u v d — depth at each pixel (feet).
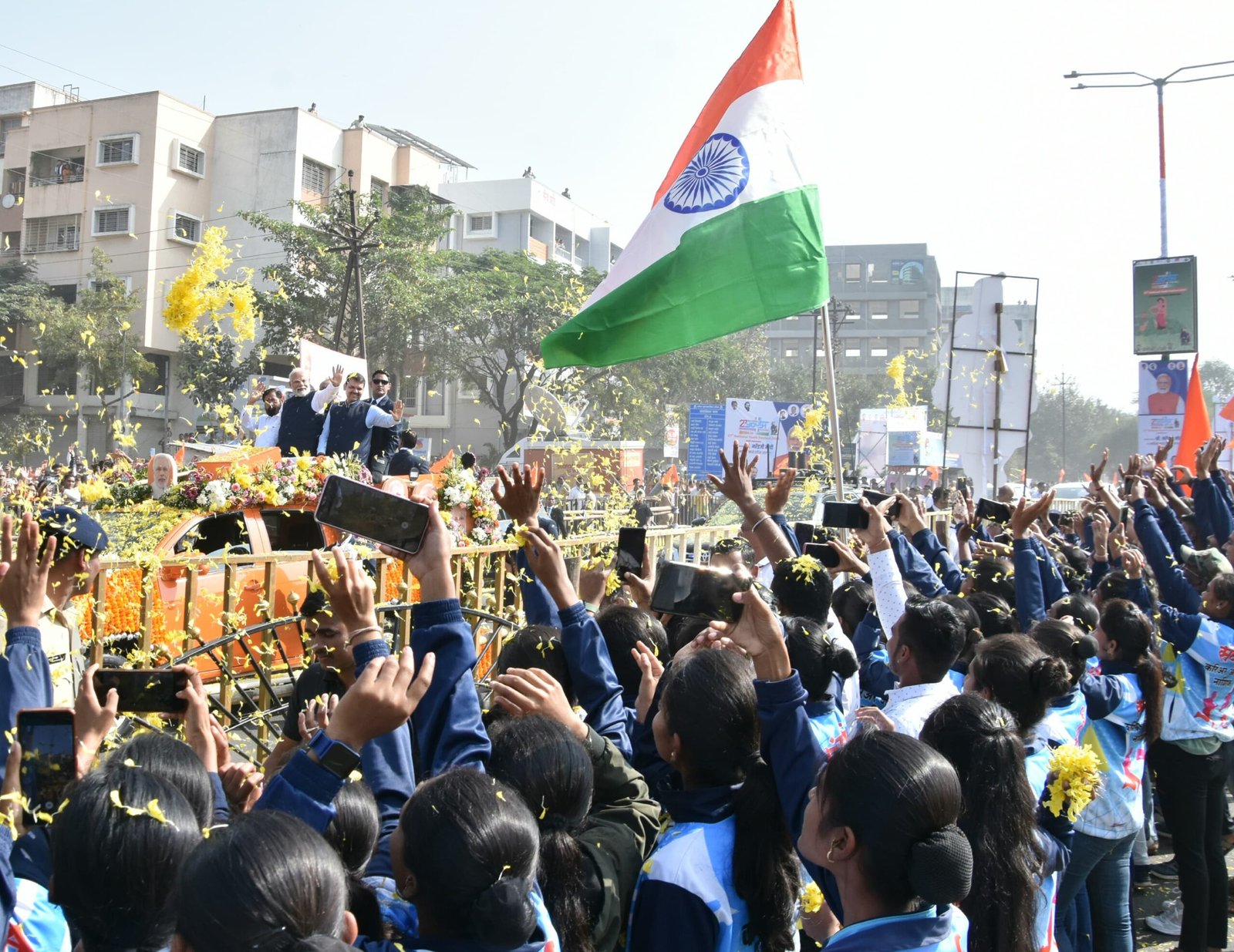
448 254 144.56
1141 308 63.82
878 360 345.10
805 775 9.11
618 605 13.38
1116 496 25.94
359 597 8.79
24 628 8.52
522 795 8.41
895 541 19.42
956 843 7.47
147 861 6.25
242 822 5.88
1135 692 15.72
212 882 5.49
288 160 157.38
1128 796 15.53
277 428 39.01
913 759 7.70
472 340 140.77
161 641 19.33
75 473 31.89
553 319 136.36
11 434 121.80
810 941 13.19
